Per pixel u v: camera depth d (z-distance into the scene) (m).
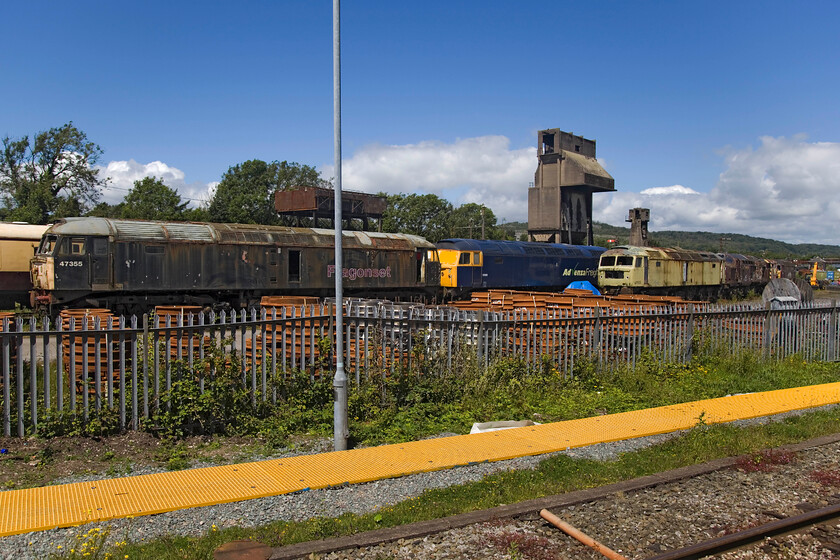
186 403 8.18
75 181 54.03
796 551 5.23
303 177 71.06
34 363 7.56
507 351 11.12
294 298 19.03
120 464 7.07
